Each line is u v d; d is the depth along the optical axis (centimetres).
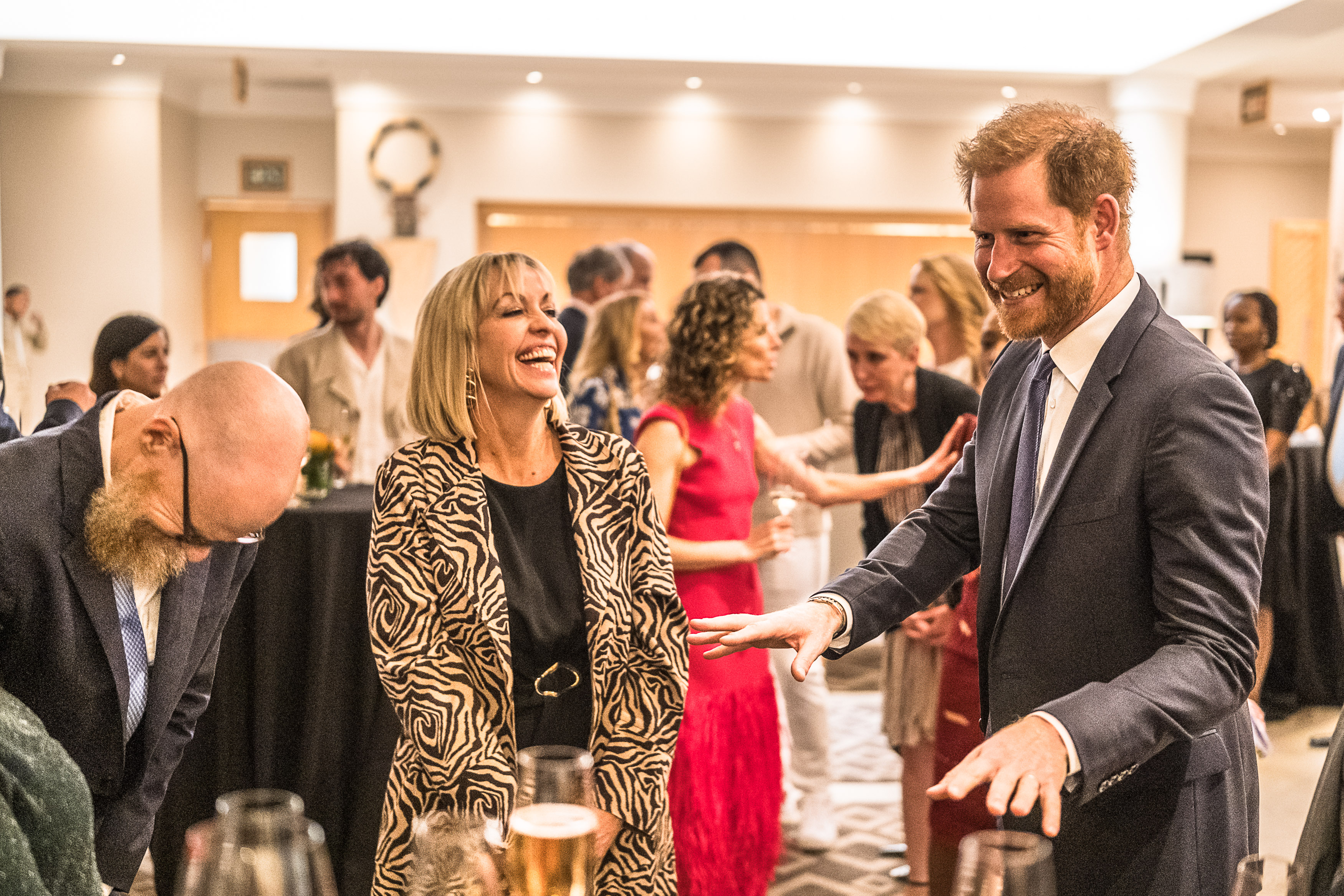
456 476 155
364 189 944
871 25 866
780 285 998
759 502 345
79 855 115
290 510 270
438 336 157
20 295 808
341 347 370
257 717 270
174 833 271
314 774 270
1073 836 138
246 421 131
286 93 1032
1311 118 1028
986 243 136
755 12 856
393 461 157
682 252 988
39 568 131
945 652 249
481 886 97
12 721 115
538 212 970
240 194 1050
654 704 156
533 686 156
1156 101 905
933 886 241
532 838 101
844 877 318
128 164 952
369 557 157
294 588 271
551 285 162
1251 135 1136
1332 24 741
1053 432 143
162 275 971
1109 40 882
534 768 103
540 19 849
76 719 136
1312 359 1111
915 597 158
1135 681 116
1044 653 138
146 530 132
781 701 371
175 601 142
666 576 161
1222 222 1148
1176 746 133
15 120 943
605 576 158
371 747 272
